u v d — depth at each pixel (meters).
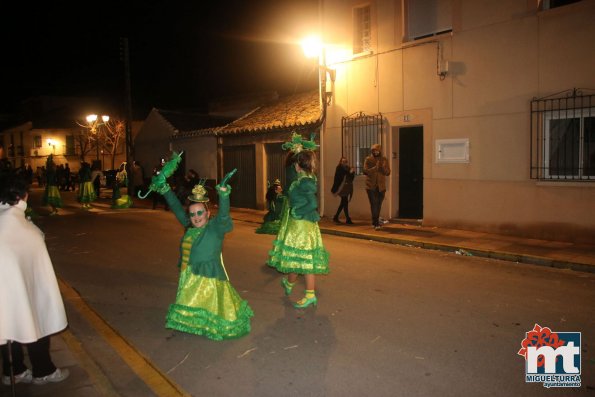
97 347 5.06
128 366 4.61
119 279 7.77
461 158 11.49
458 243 10.01
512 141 10.66
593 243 9.62
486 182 11.10
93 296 6.89
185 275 5.18
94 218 15.46
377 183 11.86
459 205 11.60
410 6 12.49
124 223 14.22
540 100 10.16
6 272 3.62
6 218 3.76
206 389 4.16
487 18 10.90
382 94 13.01
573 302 6.41
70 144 42.88
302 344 5.07
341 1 13.80
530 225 10.48
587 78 9.59
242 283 7.42
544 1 10.18
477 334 5.30
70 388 4.07
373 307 6.23
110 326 5.66
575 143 9.91
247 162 17.94
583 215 9.73
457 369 4.48
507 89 10.68
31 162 44.47
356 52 13.65
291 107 18.25
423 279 7.60
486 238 10.52
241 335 5.28
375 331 5.41
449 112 11.66
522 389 4.12
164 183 5.16
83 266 8.68
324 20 14.22
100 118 37.88
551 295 6.73
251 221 14.73
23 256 3.73
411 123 12.41
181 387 4.21
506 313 5.98
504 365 4.56
